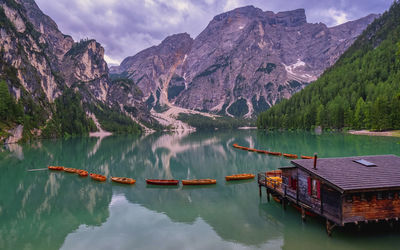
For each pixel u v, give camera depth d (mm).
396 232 22922
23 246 23156
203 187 42969
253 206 32281
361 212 20938
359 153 71062
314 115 177125
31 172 57812
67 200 37000
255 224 26469
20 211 32531
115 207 33562
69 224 28078
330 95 191500
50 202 36094
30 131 151125
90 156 86312
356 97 163875
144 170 63281
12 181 49281
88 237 24703
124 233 25344
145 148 116438
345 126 155375
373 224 23875
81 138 187000
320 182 23094
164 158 84062
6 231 26500
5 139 119500
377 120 122750
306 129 181375
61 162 72938
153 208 32844
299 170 26406
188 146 122938
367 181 21297
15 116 135250
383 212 21344
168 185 45031
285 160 70188
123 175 57031
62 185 46031
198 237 23969
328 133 149625
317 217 26922
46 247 22875
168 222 27969
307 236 23172
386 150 74375
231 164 67438
